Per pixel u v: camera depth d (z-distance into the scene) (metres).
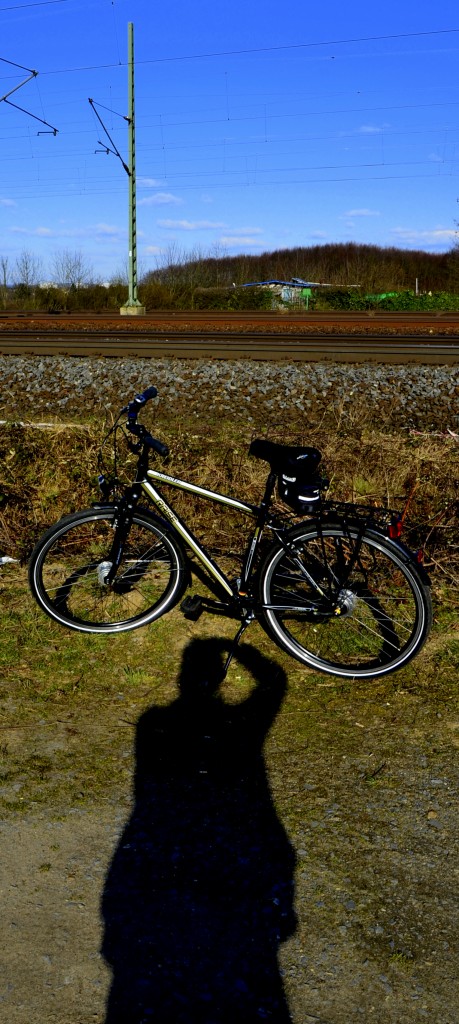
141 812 2.72
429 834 2.62
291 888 2.40
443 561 4.54
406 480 5.12
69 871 2.46
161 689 3.50
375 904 2.34
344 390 9.64
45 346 12.93
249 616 3.74
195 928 2.26
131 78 25.33
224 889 2.40
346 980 2.10
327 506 3.63
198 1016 2.00
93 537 4.48
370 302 33.59
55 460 5.52
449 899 2.36
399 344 13.24
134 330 17.09
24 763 2.96
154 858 2.51
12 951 2.17
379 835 2.62
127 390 10.03
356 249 47.41
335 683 3.55
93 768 2.94
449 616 4.05
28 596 4.36
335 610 3.70
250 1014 2.01
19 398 10.02
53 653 3.77
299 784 2.87
